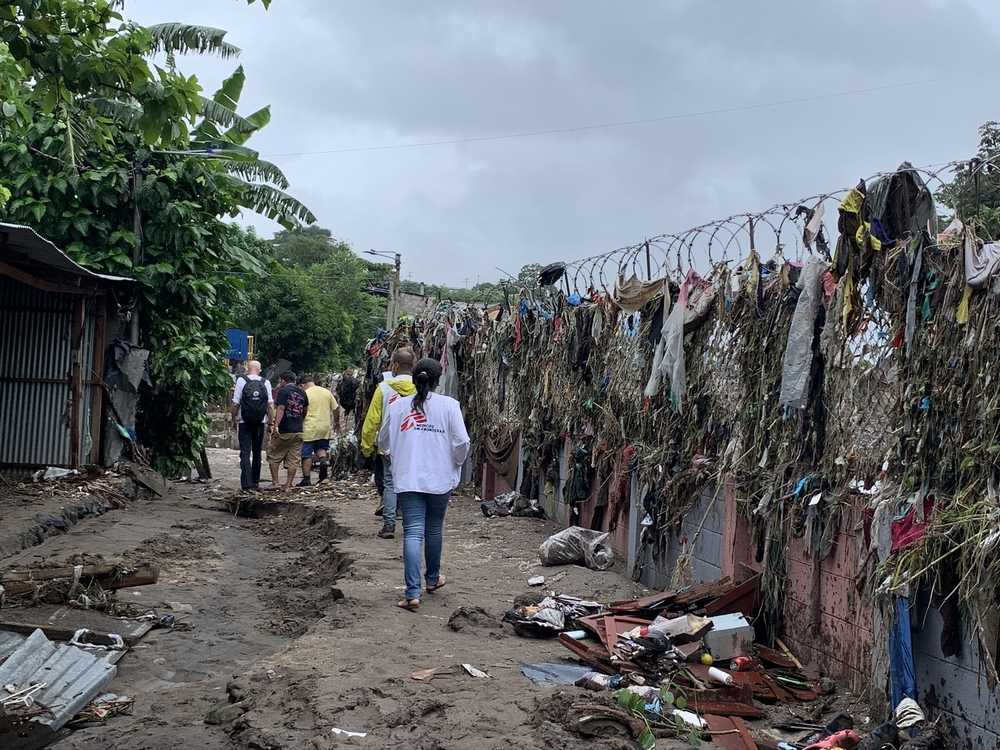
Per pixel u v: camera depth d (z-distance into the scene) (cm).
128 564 806
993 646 399
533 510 1080
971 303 430
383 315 5253
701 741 437
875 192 488
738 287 636
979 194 451
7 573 685
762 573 599
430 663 537
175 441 1463
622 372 827
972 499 425
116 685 543
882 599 463
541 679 522
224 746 430
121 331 1334
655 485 749
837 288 524
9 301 1162
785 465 578
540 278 997
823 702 512
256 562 945
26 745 429
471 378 1355
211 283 1379
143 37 568
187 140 602
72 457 1177
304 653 546
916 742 426
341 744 405
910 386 470
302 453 1473
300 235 5959
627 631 584
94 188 1232
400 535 987
